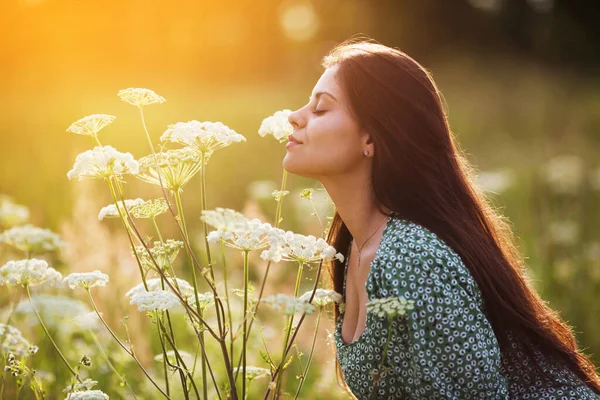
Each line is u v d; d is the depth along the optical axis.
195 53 33.19
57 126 14.70
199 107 19.09
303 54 38.41
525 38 39.62
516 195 9.20
